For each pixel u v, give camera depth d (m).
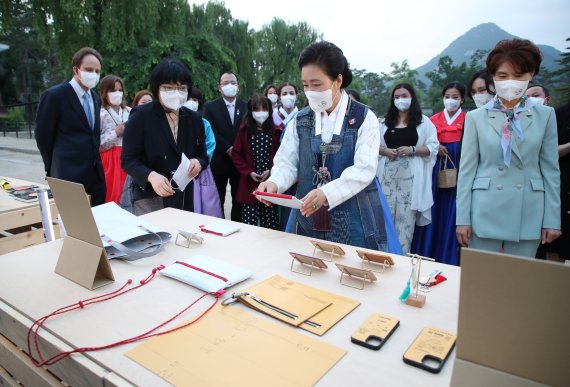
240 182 3.59
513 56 1.75
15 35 24.42
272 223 3.63
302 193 1.85
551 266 0.57
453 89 3.40
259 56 21.69
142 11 13.03
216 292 1.19
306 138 1.81
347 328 1.03
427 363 0.88
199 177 3.36
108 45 12.66
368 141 1.68
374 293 1.22
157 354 0.93
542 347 0.61
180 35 14.91
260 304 1.13
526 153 1.89
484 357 0.67
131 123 2.22
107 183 3.89
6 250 2.59
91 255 1.29
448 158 3.30
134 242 1.60
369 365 0.88
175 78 2.15
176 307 1.14
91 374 0.89
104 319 1.09
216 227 1.84
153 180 2.01
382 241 1.78
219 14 18.61
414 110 3.21
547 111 1.91
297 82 21.38
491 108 1.97
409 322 1.05
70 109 2.95
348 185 1.60
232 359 0.90
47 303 1.18
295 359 0.90
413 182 3.16
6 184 3.05
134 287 1.27
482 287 0.63
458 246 3.21
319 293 1.20
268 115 3.50
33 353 1.09
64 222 1.38
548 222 1.90
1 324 1.21
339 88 1.72
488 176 1.97
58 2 12.22
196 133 2.46
